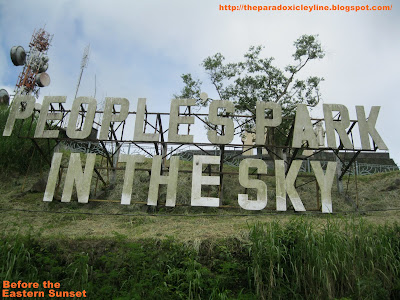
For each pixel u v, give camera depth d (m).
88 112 12.30
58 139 12.13
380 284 6.79
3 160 13.92
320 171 11.55
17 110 12.38
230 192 14.20
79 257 7.75
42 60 23.53
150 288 6.92
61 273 7.54
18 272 7.16
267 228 7.93
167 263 7.67
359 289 6.54
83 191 11.29
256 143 11.83
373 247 7.35
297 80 16.50
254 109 16.48
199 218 11.38
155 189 11.26
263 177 15.66
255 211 12.27
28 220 10.72
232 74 17.08
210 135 11.74
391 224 9.52
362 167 17.55
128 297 6.37
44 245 8.13
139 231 9.61
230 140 11.70
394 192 13.85
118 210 12.21
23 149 14.51
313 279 7.01
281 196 11.05
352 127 12.45
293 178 11.34
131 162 11.62
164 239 8.48
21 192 12.77
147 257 7.62
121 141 11.95
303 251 7.32
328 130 11.98
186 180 14.62
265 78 16.69
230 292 7.20
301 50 16.67
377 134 11.97
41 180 13.41
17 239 7.72
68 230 9.75
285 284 7.09
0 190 12.82
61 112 12.38
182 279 7.16
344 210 12.71
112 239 8.45
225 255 7.93
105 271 7.77
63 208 12.07
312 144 11.83
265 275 7.07
